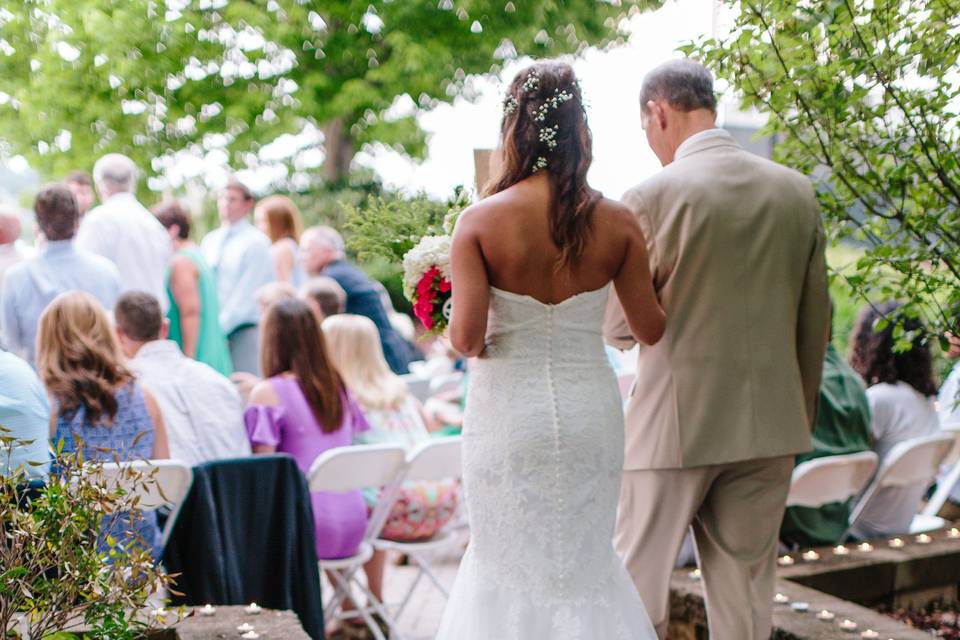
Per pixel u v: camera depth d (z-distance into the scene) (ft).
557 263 8.88
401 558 19.11
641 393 10.34
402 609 15.07
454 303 8.82
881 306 15.19
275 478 12.41
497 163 9.16
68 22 35.06
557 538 9.00
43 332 12.12
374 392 15.26
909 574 13.51
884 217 11.10
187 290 20.20
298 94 36.32
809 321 10.46
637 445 10.34
